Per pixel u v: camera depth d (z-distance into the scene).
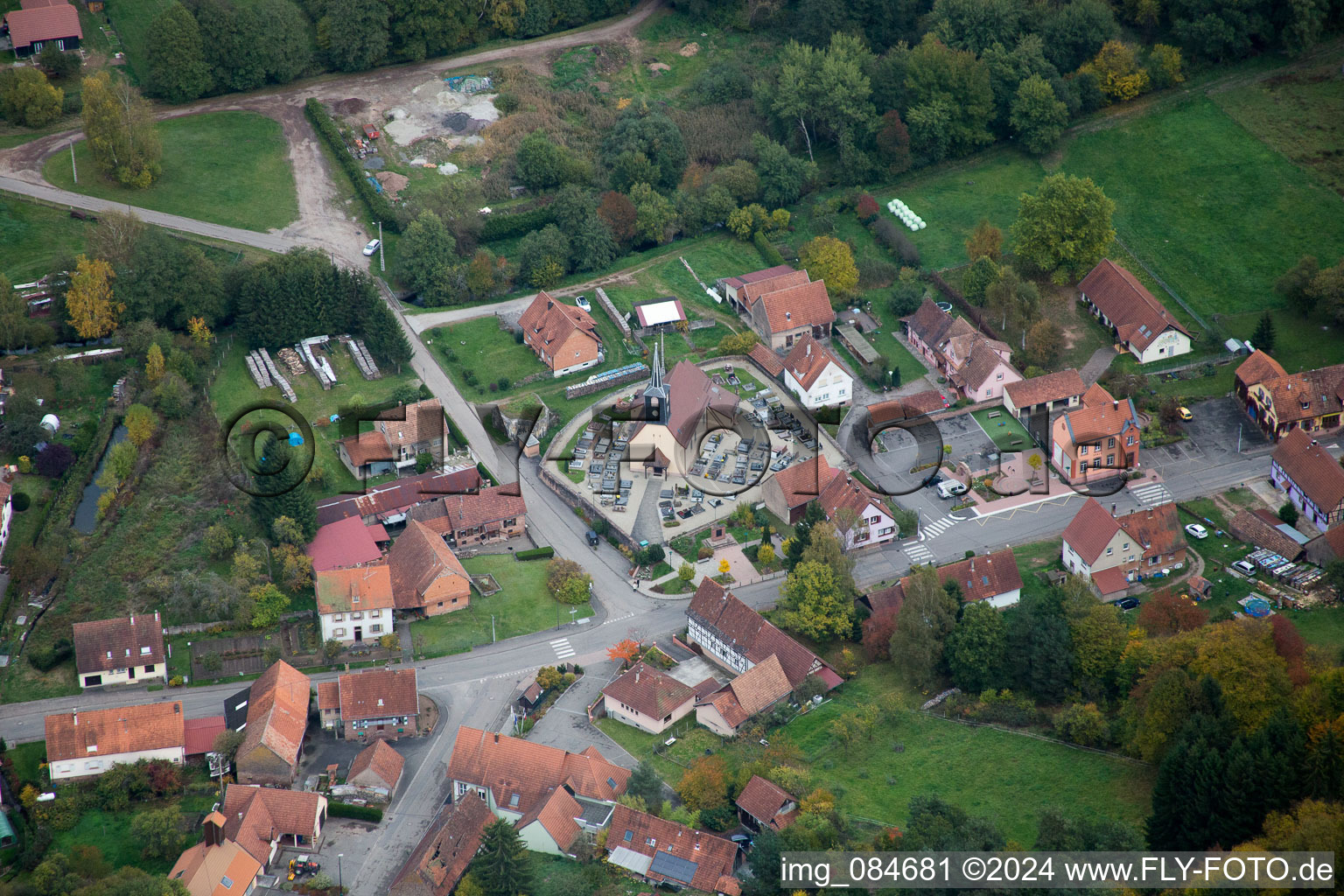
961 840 131.38
